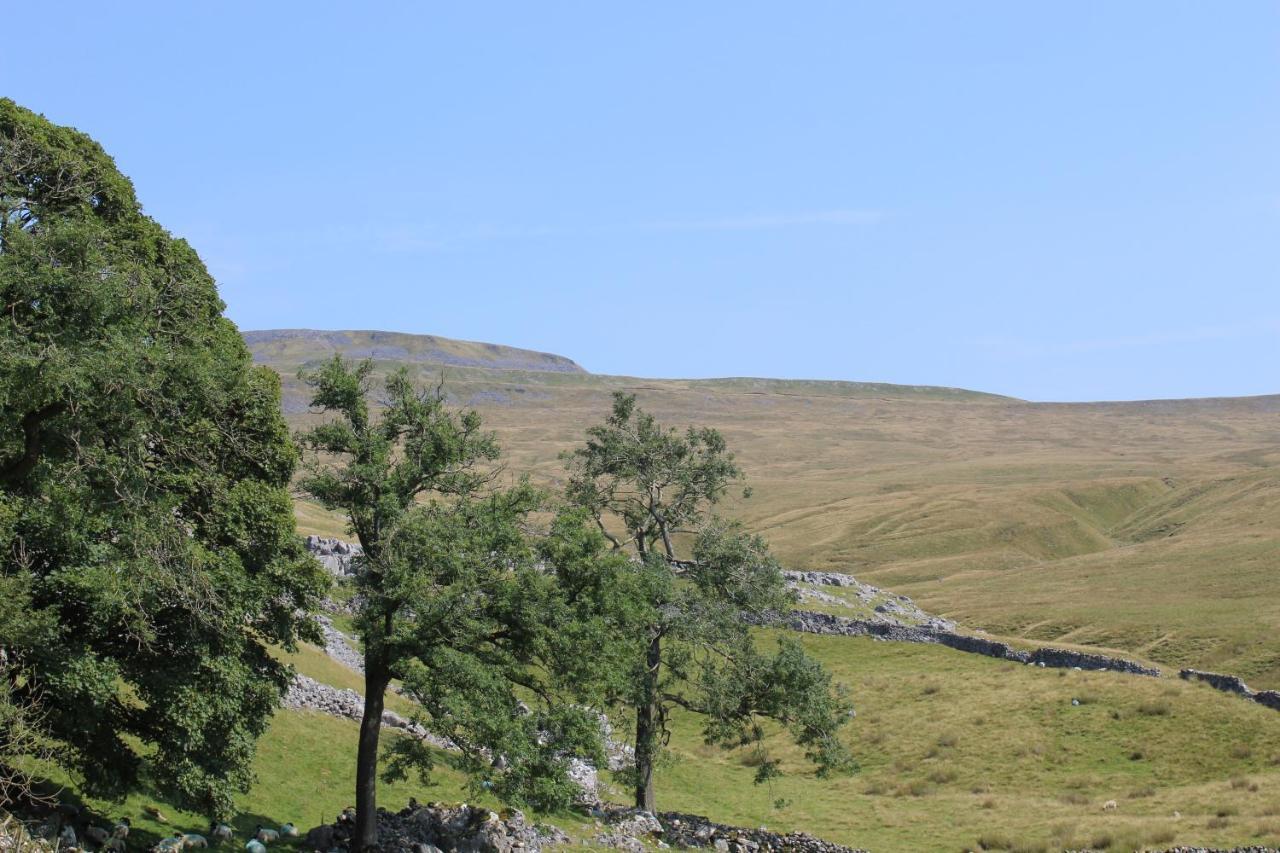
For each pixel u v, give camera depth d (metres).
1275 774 60.47
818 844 46.66
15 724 25.34
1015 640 92.88
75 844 26.91
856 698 82.62
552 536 37.72
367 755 34.50
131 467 28.62
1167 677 78.19
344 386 35.50
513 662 36.47
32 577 26.22
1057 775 65.19
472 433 36.62
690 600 51.56
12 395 25.86
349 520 35.97
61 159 34.09
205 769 31.06
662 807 57.91
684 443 59.53
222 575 30.61
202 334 33.66
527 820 40.91
